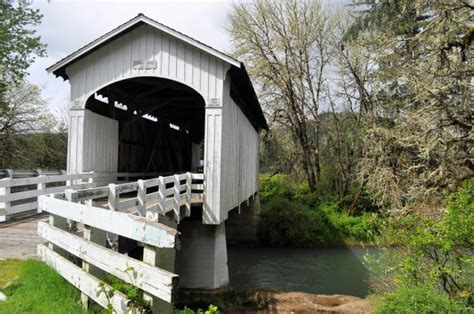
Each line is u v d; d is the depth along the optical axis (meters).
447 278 7.34
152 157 15.42
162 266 2.55
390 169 14.67
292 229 20.75
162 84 11.85
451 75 10.54
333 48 23.72
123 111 12.87
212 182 9.60
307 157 25.31
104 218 3.23
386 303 7.32
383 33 16.41
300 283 13.69
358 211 23.12
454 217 6.94
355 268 16.03
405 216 9.10
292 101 24.31
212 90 9.62
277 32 23.88
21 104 23.97
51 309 3.45
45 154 28.44
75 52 9.77
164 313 2.62
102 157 11.00
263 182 26.39
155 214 2.89
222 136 9.63
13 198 8.42
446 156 10.37
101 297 3.07
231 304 9.95
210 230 10.34
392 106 16.20
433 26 10.56
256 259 17.77
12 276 4.61
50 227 4.59
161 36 9.82
